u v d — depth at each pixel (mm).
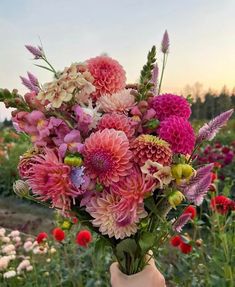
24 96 594
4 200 3740
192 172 563
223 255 1371
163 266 1477
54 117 590
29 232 2510
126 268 626
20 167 604
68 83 578
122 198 560
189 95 642
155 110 593
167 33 662
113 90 626
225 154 3223
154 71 663
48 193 562
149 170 552
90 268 1568
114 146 560
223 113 594
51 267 1638
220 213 1451
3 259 1701
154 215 601
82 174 552
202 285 1419
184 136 557
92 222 577
